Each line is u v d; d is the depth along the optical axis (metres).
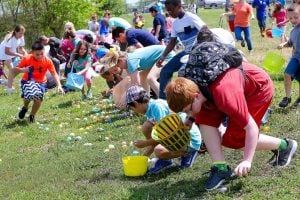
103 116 8.80
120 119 8.41
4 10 28.11
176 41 7.53
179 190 4.66
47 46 14.08
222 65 4.07
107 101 10.12
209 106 4.27
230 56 4.13
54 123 8.94
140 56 7.75
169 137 4.51
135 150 6.30
